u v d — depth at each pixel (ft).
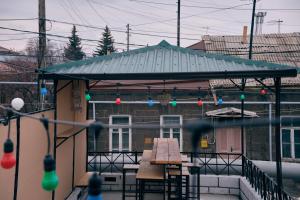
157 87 48.60
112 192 32.68
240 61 24.77
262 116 48.57
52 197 23.35
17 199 17.37
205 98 49.11
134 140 49.93
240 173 36.01
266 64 23.94
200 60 25.50
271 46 59.00
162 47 27.71
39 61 35.12
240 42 64.39
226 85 48.62
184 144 48.91
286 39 65.51
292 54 60.64
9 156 10.37
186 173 26.30
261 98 48.65
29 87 70.59
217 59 25.53
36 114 20.88
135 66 24.66
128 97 49.44
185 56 26.43
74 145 29.84
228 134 48.24
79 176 31.60
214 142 48.01
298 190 37.96
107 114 49.83
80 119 31.14
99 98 49.62
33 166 20.29
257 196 25.43
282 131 49.44
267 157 48.34
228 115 45.39
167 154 26.66
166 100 35.83
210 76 23.04
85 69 24.36
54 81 24.64
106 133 49.80
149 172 26.81
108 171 36.91
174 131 49.37
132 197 30.91
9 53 81.35
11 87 69.82
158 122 49.37
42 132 22.11
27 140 19.27
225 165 37.73
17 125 16.65
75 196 27.61
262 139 48.55
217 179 32.65
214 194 32.40
